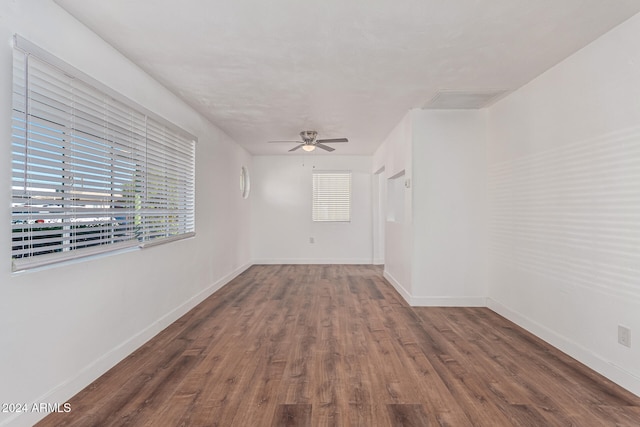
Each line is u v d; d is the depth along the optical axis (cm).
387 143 564
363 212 741
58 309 200
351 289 510
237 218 614
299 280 575
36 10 186
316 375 240
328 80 318
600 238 244
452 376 239
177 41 246
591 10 210
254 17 215
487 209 415
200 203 432
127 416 191
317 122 470
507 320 365
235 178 600
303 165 740
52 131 197
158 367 251
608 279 238
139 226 293
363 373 244
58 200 207
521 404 205
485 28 229
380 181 733
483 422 187
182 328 336
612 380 232
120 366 252
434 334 322
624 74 224
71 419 188
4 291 166
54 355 197
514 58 276
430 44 251
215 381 231
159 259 325
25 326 178
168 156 347
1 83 166
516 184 352
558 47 258
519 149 346
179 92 351
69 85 209
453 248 417
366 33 235
